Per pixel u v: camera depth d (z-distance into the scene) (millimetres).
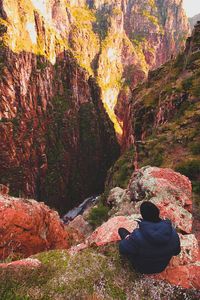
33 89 132125
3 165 115875
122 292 5961
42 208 11906
